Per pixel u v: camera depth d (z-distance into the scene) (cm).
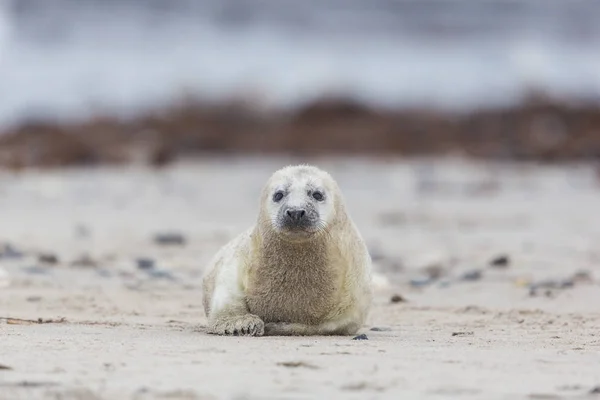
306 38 12744
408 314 2058
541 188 6556
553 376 1232
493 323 1914
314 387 1137
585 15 12962
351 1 13188
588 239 3900
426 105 10781
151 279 2559
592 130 9731
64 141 8381
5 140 8769
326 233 1666
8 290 2281
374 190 6328
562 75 11469
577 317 1980
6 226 4125
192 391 1103
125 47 12125
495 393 1120
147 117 10100
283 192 1689
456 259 3186
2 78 11150
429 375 1223
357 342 1565
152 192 6012
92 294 2245
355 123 10262
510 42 12319
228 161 8788
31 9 12506
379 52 12338
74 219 4531
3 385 1134
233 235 3862
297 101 10788
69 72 11450
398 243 3731
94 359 1309
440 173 7494
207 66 11856
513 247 3584
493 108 10444
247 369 1249
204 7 13062
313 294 1680
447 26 12781
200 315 2006
